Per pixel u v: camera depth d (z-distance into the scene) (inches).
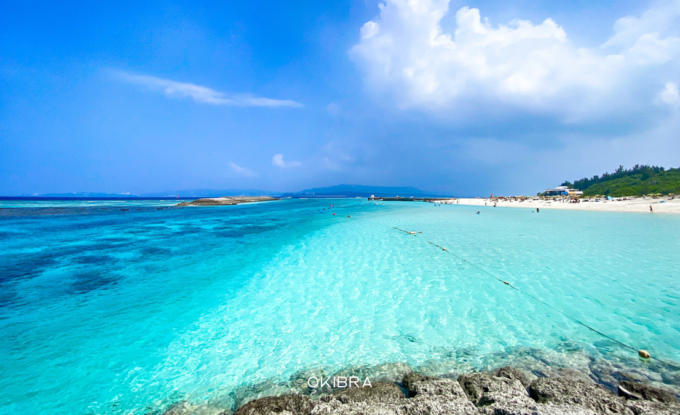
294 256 577.9
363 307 329.1
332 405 164.7
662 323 275.3
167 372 219.9
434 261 516.4
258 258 563.2
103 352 245.6
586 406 157.3
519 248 608.1
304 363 227.9
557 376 199.9
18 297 366.6
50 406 186.4
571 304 323.3
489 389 176.9
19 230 968.9
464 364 220.5
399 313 311.4
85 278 441.7
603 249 588.7
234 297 365.1
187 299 360.5
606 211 1552.7
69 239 789.9
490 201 2851.9
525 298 342.6
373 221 1232.2
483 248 612.7
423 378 195.2
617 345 240.7
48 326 290.4
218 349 249.8
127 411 182.2
